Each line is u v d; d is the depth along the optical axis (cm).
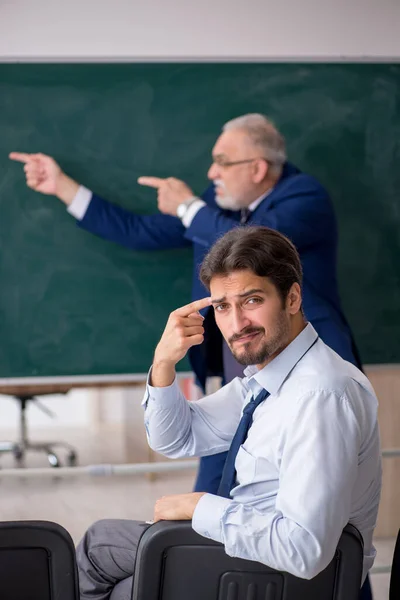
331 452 162
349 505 163
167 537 158
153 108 325
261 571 161
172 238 327
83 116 323
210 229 304
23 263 326
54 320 329
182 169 328
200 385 318
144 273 332
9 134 321
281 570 159
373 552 193
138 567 159
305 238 302
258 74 327
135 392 545
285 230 299
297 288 177
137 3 322
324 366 175
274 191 313
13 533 156
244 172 316
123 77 323
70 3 320
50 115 322
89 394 630
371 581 353
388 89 333
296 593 162
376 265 339
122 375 334
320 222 305
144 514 443
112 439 589
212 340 316
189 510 166
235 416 207
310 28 330
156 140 326
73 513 445
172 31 324
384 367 343
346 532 161
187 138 327
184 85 325
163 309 334
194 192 329
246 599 162
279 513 162
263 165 314
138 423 547
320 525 157
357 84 332
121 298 332
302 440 165
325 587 162
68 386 510
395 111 335
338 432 165
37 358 330
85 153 325
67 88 322
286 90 329
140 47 324
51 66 320
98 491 484
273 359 179
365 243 338
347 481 162
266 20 328
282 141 318
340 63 330
